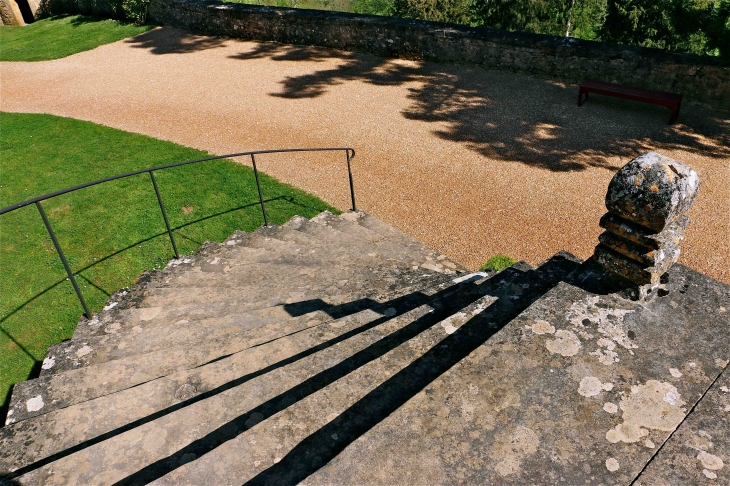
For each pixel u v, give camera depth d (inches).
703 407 79.7
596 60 418.9
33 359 213.8
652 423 77.6
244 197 308.2
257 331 137.7
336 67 507.2
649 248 91.0
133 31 661.3
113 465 92.0
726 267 244.7
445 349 96.8
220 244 226.5
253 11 574.2
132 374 126.2
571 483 70.2
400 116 406.3
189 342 138.0
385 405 88.5
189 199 306.5
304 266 198.1
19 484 91.4
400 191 316.2
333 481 71.1
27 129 410.0
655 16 699.4
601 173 322.3
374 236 238.7
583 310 96.4
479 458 73.2
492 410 79.7
